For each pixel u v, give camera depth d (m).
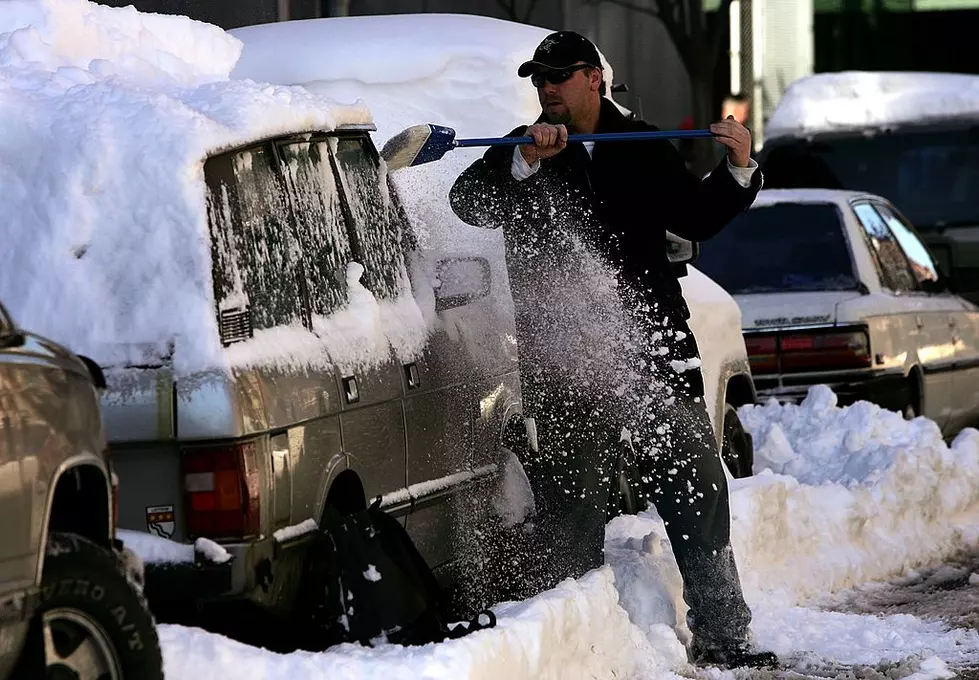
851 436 25.75
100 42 18.78
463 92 23.56
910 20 91.94
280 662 12.73
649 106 61.22
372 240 16.16
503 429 17.91
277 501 13.54
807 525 21.58
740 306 28.56
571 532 16.56
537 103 23.81
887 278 30.14
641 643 16.28
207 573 13.19
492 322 18.05
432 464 16.25
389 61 23.64
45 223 13.70
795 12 83.81
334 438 14.41
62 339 13.44
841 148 47.19
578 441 16.47
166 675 12.39
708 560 16.94
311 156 15.40
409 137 16.56
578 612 15.10
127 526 13.33
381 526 14.50
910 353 29.27
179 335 13.32
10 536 10.30
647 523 20.05
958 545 24.09
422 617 14.35
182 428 13.20
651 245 16.53
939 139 46.75
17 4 18.25
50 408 10.88
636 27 59.97
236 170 14.12
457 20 24.81
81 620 10.79
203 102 14.74
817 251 30.00
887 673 16.78
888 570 22.41
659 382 16.48
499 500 17.72
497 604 15.96
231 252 13.77
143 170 13.66
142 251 13.55
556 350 16.42
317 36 24.14
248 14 36.50
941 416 31.00
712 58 59.59
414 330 16.20
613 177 16.30
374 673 12.77
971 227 46.16
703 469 16.73
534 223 16.38
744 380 25.19
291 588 13.97
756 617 18.94
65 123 13.93
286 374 13.88
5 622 10.20
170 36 21.39
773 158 47.75
